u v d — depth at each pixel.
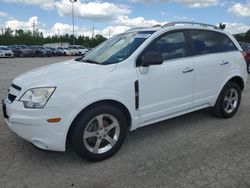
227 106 5.74
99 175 3.64
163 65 4.50
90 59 4.78
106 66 4.10
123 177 3.58
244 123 5.54
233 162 3.94
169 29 4.72
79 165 3.90
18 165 3.89
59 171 3.75
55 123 3.58
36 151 4.30
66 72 3.98
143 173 3.67
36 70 4.44
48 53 42.22
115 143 4.08
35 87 3.65
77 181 3.51
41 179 3.55
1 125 5.38
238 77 5.82
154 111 4.48
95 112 3.80
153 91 4.40
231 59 5.58
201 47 5.15
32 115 3.56
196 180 3.49
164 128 5.26
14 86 4.02
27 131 3.64
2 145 4.50
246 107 6.71
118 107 4.16
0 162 3.97
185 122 5.58
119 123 4.07
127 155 4.18
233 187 3.35
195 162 3.94
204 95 5.20
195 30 5.12
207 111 6.25
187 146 4.48
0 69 17.95
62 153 4.23
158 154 4.20
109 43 5.10
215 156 4.12
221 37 5.60
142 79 4.24
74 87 3.67
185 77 4.78
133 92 4.16
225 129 5.21
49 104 3.54
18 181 3.51
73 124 3.74
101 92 3.83
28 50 40.72
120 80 4.02
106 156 4.01
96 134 3.91
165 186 3.37
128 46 4.54
